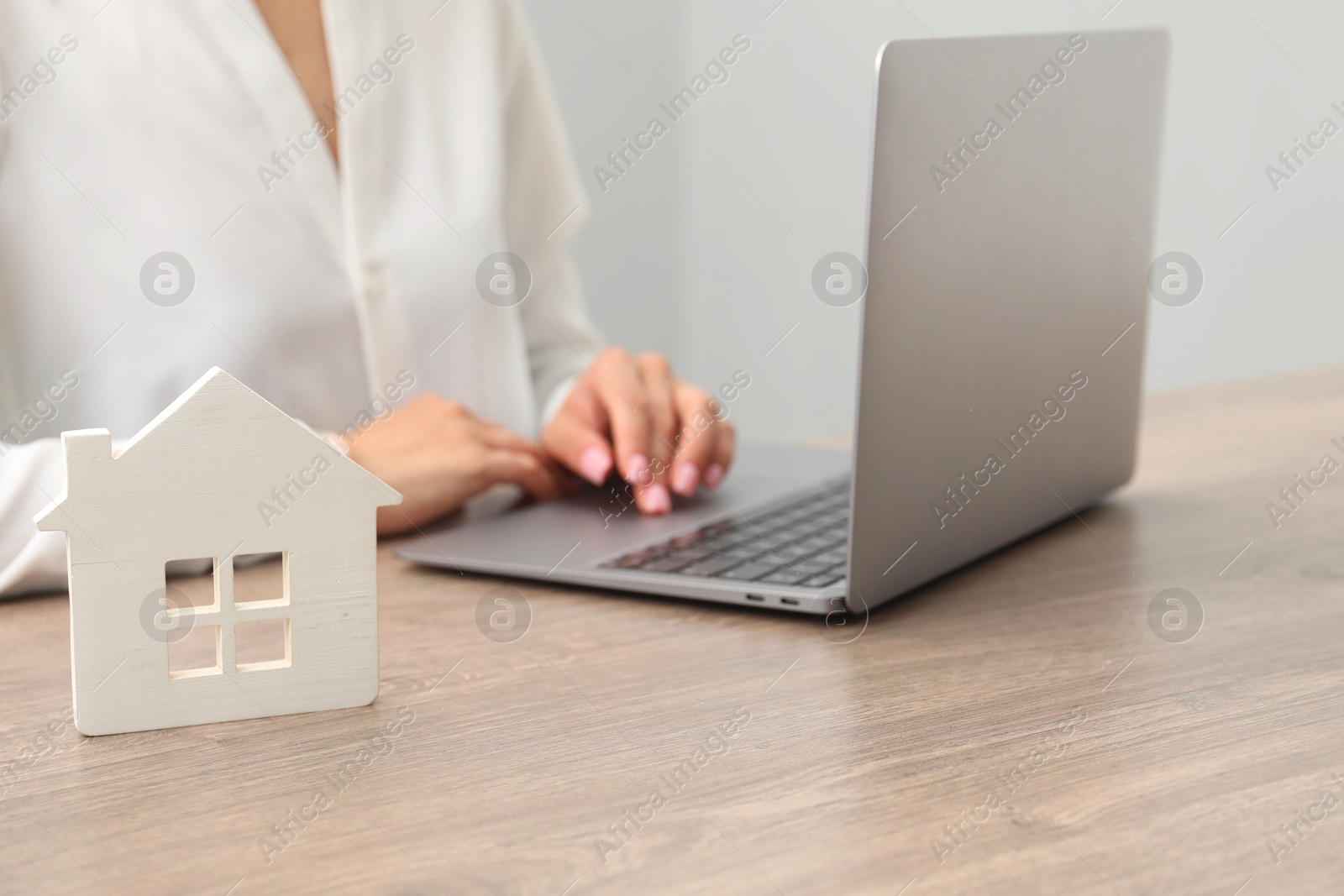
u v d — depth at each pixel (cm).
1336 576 76
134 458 51
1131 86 84
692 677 59
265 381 111
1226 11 222
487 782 47
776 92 266
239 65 109
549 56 253
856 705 56
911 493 68
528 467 92
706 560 74
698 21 272
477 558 76
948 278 67
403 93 119
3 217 104
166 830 43
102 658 52
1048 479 83
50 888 39
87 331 107
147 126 106
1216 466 106
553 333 138
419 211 120
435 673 60
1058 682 59
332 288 115
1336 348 221
